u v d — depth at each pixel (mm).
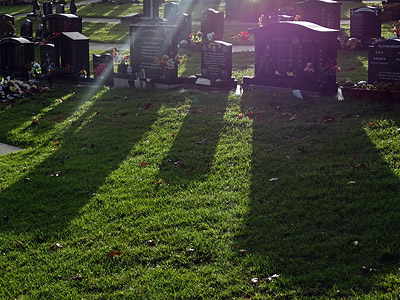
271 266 7617
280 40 15641
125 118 15195
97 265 8211
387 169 9977
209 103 15461
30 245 9047
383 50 14461
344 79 17062
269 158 11250
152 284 7582
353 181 9680
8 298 7629
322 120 12930
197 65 22047
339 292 6824
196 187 10484
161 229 9070
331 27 23672
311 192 9547
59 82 20500
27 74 21547
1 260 8672
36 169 12281
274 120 13398
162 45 17734
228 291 7227
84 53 20281
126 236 8961
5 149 14258
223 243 8391
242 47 26047
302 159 10992
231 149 12070
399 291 6637
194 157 11906
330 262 7520
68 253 8617
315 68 15102
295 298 6855
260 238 8398
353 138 11609
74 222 9602
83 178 11461
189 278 7625
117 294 7438
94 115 15859
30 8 50219
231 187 10297
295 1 32906
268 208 9258
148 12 30312
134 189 10703
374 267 7250
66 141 14070
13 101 18609
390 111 12844
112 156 12625
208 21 25469
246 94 15695
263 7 34594
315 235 8242
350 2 39250
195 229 8930
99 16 41812
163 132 13688
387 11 29703
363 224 8305
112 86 19125
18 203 10578
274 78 15961
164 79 17719
